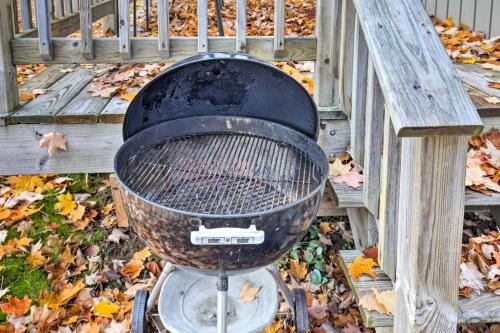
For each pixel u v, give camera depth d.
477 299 1.71
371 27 1.51
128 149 1.64
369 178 1.87
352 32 2.14
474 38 3.88
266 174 1.65
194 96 1.77
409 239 1.46
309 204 1.42
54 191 2.92
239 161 1.70
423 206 1.39
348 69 2.19
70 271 2.38
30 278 2.33
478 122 1.25
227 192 1.57
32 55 2.42
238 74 1.72
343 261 1.98
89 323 2.09
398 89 1.32
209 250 1.34
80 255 2.47
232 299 1.81
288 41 2.46
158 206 1.33
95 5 4.13
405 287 1.50
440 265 1.44
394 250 1.75
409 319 1.49
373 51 1.45
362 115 2.06
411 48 1.44
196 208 1.48
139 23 5.60
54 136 2.40
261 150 1.76
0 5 2.32
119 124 2.42
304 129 1.79
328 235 2.60
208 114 1.82
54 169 2.47
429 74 1.37
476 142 2.38
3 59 2.35
